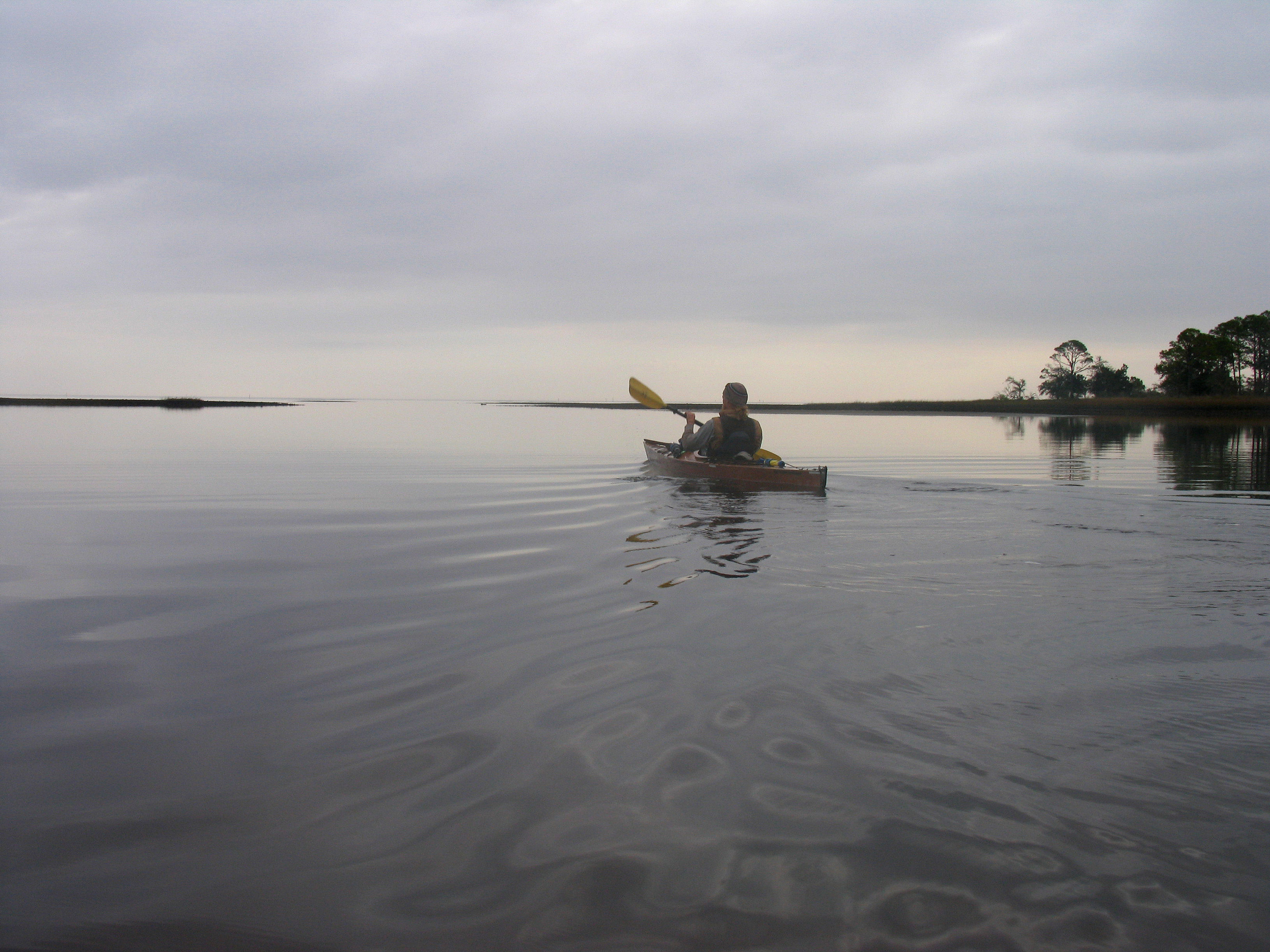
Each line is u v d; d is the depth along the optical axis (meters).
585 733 2.52
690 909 1.71
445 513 7.09
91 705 2.78
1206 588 4.34
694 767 2.30
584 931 1.65
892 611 3.89
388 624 3.69
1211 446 18.48
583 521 6.63
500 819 2.04
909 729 2.54
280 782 2.24
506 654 3.27
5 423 24.80
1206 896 1.73
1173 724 2.55
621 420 33.66
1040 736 2.47
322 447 15.66
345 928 1.66
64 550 5.48
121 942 1.62
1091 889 1.75
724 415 9.96
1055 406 63.62
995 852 1.88
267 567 4.92
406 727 2.58
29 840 1.97
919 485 9.40
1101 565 4.95
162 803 2.13
